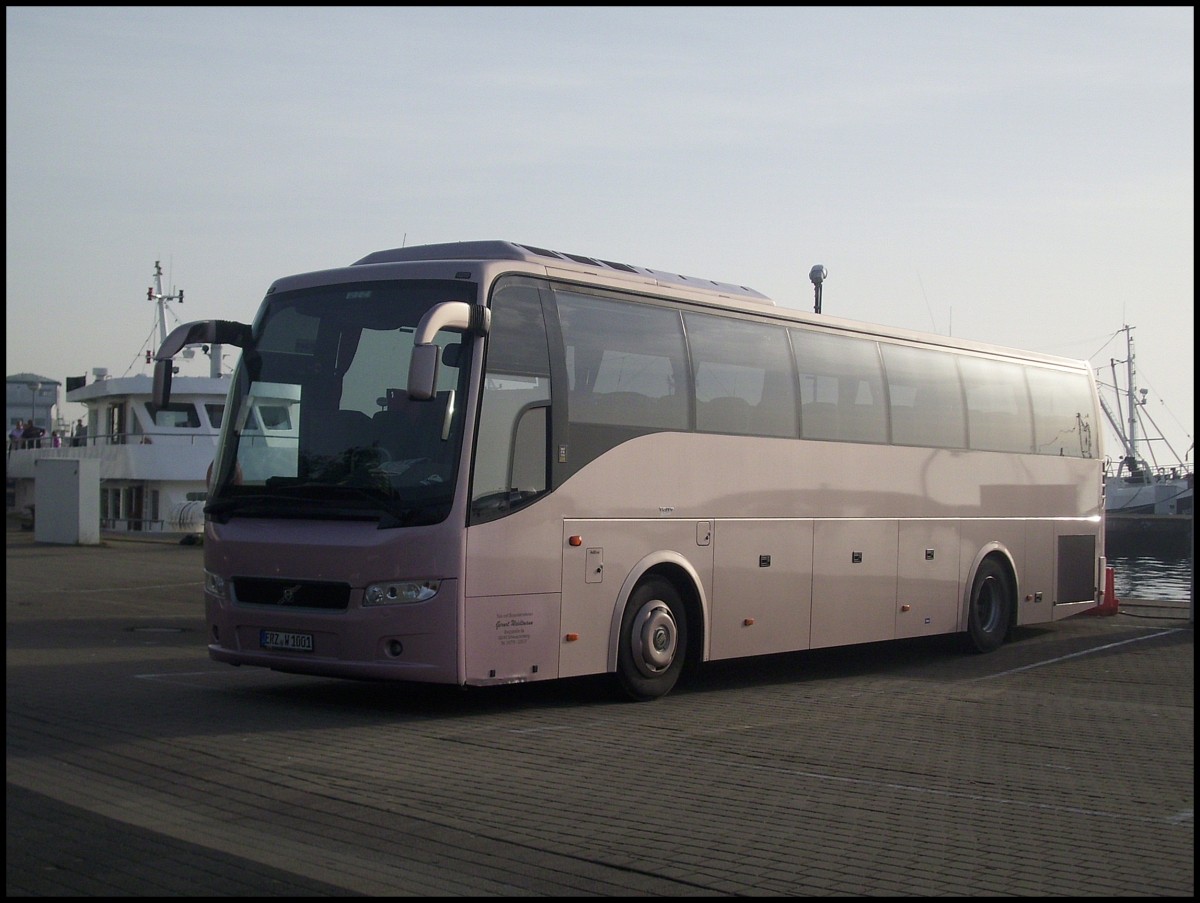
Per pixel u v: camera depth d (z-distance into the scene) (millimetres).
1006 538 18172
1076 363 20219
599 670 12047
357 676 10883
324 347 11656
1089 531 20078
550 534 11516
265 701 11992
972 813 8258
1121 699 13617
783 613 14234
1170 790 9125
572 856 6930
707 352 13445
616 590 12195
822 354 15078
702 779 9000
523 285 11578
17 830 7039
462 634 10734
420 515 10773
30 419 73688
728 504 13523
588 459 11953
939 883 6633
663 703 12672
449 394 10992
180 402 39781
